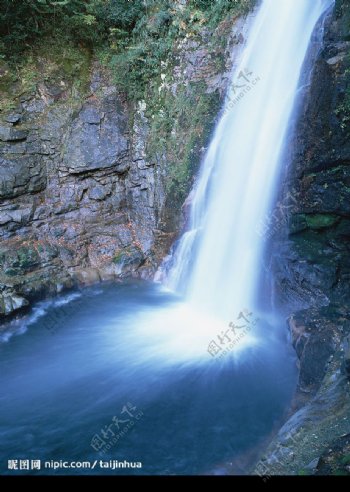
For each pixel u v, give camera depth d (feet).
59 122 34.40
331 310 19.29
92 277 33.22
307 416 14.29
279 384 19.13
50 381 21.79
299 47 23.62
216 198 27.68
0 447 17.16
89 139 34.76
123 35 37.42
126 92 36.06
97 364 22.93
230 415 17.72
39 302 30.55
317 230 20.39
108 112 35.45
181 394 19.40
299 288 21.20
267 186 22.98
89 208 35.53
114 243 35.35
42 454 16.70
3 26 34.04
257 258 23.66
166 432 17.19
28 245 32.65
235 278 25.27
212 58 31.91
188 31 33.42
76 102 35.01
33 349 25.46
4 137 32.63
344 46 18.83
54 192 34.63
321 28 21.06
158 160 34.19
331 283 19.89
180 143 32.81
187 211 30.91
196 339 24.41
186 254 30.12
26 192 33.53
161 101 34.32
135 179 35.88
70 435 17.65
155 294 31.35
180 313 28.14
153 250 34.55
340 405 14.20
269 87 25.32
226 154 27.45
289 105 22.17
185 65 33.27
